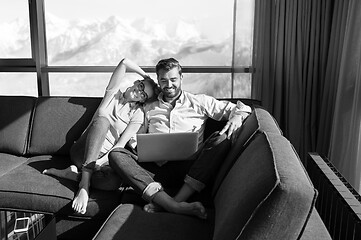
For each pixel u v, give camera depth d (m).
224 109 2.53
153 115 2.60
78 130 2.84
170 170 2.37
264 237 1.38
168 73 2.47
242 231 1.40
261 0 3.05
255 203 1.39
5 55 3.79
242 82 3.24
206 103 2.55
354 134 2.68
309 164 2.34
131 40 3.78
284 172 1.41
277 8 3.04
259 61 3.15
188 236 1.77
